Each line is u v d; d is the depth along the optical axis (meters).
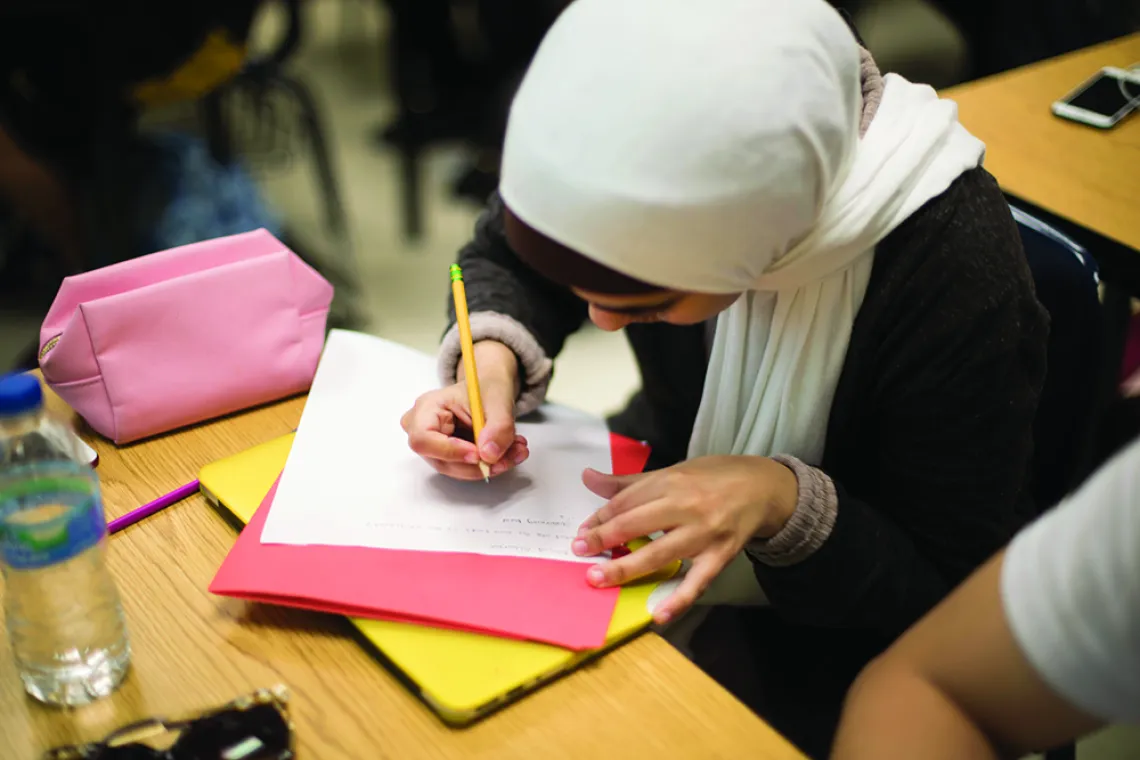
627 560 0.73
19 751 0.63
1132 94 1.38
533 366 0.95
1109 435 1.29
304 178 2.87
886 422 0.85
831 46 0.69
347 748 0.63
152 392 0.86
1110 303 1.25
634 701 0.66
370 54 3.57
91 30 1.78
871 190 0.76
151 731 0.62
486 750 0.63
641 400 1.23
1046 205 1.15
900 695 0.59
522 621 0.69
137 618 0.71
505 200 0.72
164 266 0.87
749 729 0.65
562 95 0.67
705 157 0.65
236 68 2.04
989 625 0.56
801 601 0.83
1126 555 0.48
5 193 2.04
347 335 0.98
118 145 1.98
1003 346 0.79
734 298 0.77
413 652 0.67
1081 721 0.54
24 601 0.64
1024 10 2.34
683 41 0.64
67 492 0.63
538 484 0.82
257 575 0.72
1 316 2.28
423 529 0.77
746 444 0.92
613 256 0.68
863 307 0.82
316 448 0.84
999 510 0.84
